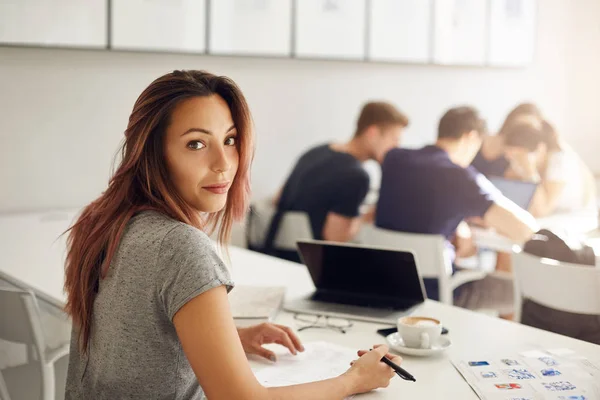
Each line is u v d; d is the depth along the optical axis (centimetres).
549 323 247
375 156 370
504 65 490
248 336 160
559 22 516
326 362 154
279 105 404
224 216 141
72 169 340
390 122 364
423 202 318
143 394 124
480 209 313
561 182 400
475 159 416
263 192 404
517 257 257
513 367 149
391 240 319
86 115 341
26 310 202
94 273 128
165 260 118
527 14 496
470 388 140
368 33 426
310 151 377
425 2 447
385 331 174
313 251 198
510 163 411
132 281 121
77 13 326
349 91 431
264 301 188
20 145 326
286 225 370
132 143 126
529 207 380
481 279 340
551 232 256
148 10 346
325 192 361
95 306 128
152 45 349
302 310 189
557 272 239
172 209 126
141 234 122
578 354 158
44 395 208
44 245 258
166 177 127
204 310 115
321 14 407
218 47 371
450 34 461
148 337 121
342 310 189
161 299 119
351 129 435
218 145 128
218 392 114
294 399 121
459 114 324
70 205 341
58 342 214
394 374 141
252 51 384
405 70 453
